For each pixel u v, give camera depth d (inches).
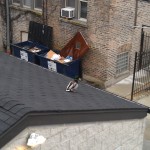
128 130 343.0
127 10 626.2
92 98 333.4
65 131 262.1
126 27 639.1
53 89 331.6
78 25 652.1
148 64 668.1
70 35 675.4
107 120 303.7
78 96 327.3
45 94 302.8
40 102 262.4
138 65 672.4
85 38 652.7
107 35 617.9
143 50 681.0
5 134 210.1
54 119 245.6
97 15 618.2
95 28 629.9
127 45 655.8
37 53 695.1
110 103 327.6
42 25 713.0
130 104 348.5
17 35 779.4
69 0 669.3
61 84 362.3
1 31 797.2
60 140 260.5
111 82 652.7
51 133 250.2
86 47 645.9
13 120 217.0
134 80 609.9
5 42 799.1
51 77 384.8
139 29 662.5
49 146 252.5
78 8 658.8
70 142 271.1
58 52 696.4
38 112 229.6
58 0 671.1
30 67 409.4
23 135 227.5
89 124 284.4
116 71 657.0
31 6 730.2
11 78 336.5
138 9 643.5
